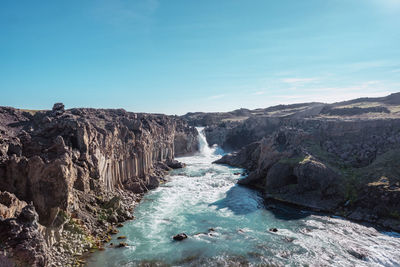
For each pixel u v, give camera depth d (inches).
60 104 2418.8
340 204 2261.3
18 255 1016.9
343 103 5826.8
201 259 1432.1
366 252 1501.0
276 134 3385.8
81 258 1397.6
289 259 1440.7
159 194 2667.3
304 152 2876.5
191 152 6043.3
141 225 1877.5
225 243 1622.8
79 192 1780.3
